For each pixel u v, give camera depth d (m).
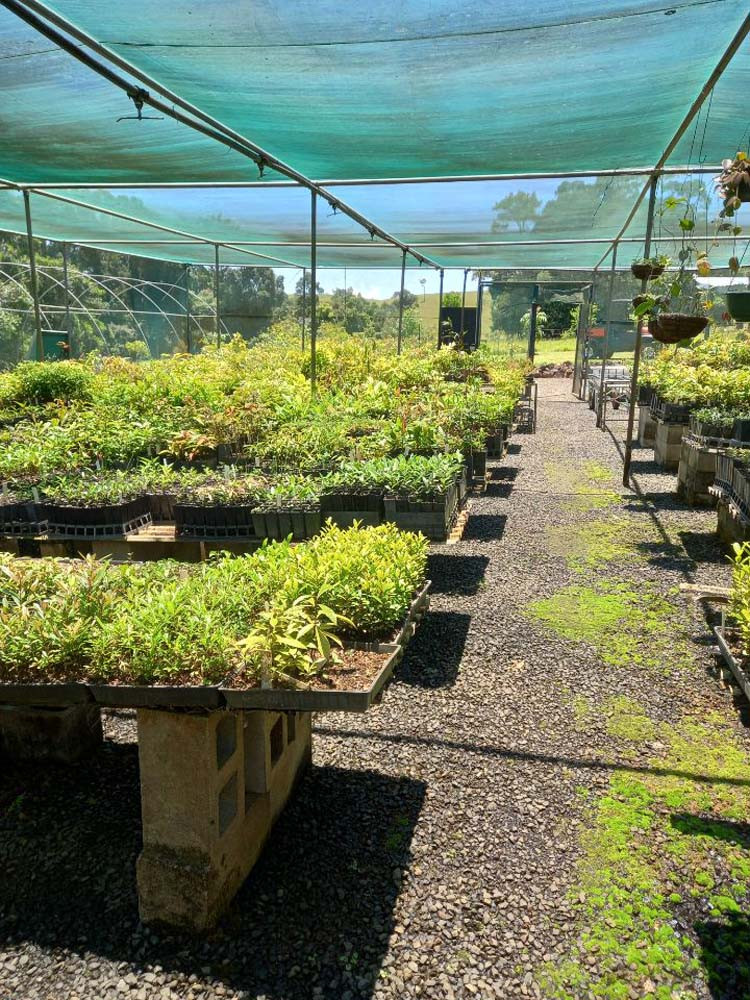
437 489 4.71
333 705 2.34
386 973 2.24
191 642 2.54
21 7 3.59
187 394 8.91
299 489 4.88
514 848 2.76
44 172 8.04
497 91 4.96
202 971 2.27
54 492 5.13
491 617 4.80
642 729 3.52
